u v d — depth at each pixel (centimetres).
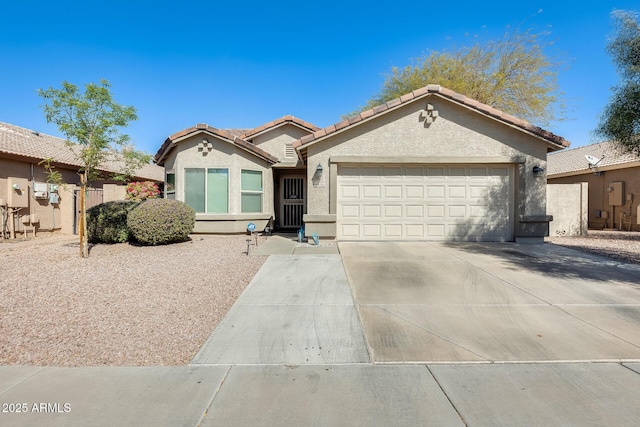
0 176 1302
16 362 360
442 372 340
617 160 1797
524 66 2066
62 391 307
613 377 329
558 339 412
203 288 624
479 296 571
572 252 952
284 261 838
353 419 270
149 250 1006
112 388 312
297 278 685
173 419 270
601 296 570
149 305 534
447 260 840
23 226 1384
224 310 516
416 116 1100
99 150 906
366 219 1127
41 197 1466
